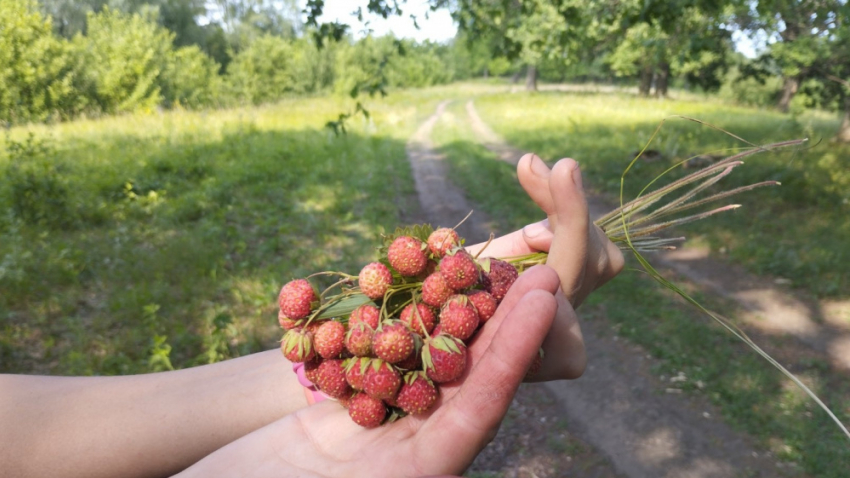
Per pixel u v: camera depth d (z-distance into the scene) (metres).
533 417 4.71
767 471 4.06
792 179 10.66
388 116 27.02
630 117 23.91
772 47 19.83
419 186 12.88
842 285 6.92
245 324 5.43
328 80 41.69
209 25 56.84
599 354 5.52
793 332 5.94
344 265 7.04
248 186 10.60
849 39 18.11
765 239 8.33
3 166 10.00
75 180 9.34
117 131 15.47
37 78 21.45
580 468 4.16
